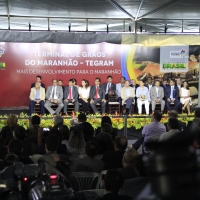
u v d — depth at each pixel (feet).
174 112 23.93
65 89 43.68
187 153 1.85
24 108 45.88
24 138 18.39
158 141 1.94
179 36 32.45
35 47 45.88
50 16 41.14
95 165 14.17
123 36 32.12
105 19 43.45
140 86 44.73
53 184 4.00
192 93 48.19
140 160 9.46
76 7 34.40
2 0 31.22
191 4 31.73
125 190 8.48
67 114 39.42
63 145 17.42
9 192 4.31
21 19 42.29
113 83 47.03
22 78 45.85
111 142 17.97
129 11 36.45
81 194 5.91
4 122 31.35
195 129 1.92
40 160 5.05
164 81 45.65
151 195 1.88
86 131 20.89
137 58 47.67
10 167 4.89
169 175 1.83
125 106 44.24
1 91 45.50
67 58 46.55
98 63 47.16
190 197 1.79
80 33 32.01
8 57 45.44
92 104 43.14
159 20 43.06
